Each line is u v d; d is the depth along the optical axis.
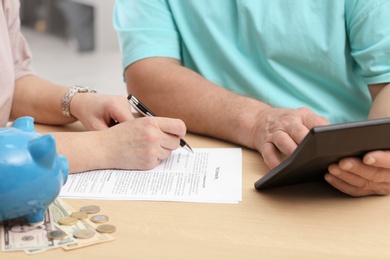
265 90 1.29
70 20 4.62
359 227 0.70
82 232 0.65
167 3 1.35
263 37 1.27
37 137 0.63
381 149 0.75
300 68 1.29
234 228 0.68
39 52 4.44
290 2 1.26
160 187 0.81
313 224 0.70
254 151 1.01
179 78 1.22
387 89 1.20
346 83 1.29
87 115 1.07
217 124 1.09
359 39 1.24
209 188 0.81
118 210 0.73
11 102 1.17
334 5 1.24
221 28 1.32
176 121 0.91
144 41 1.31
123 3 1.39
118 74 3.79
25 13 5.39
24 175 0.60
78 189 0.79
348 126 0.68
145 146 0.87
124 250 0.62
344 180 0.78
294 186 0.83
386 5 1.21
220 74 1.33
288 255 0.62
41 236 0.63
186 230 0.67
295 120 0.92
